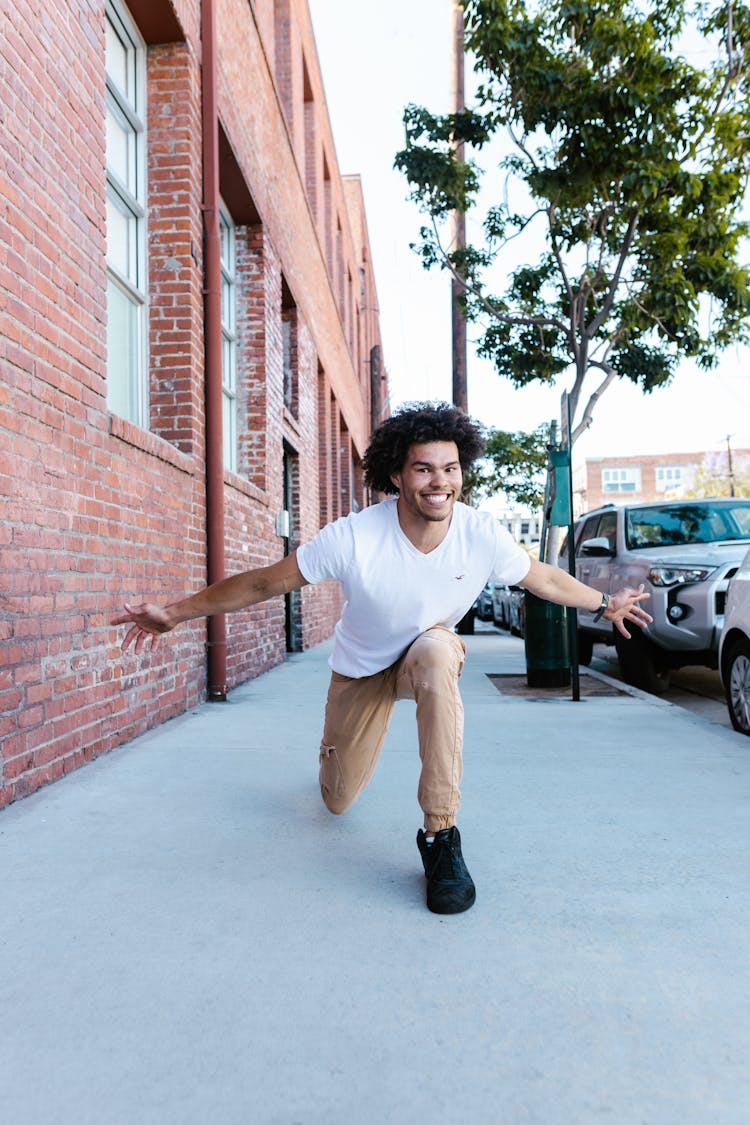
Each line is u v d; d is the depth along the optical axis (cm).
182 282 641
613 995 201
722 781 411
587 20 981
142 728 527
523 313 1287
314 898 261
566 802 372
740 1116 156
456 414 262
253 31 890
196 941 230
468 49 1027
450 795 260
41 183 382
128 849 305
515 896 263
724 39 1030
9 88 351
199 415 657
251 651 847
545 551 981
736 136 1035
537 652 769
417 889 269
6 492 344
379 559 271
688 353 1156
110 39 600
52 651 393
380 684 304
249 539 838
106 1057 174
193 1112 157
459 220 1451
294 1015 191
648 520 916
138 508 513
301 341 1258
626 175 977
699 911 252
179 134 645
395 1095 162
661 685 808
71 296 414
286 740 506
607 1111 157
